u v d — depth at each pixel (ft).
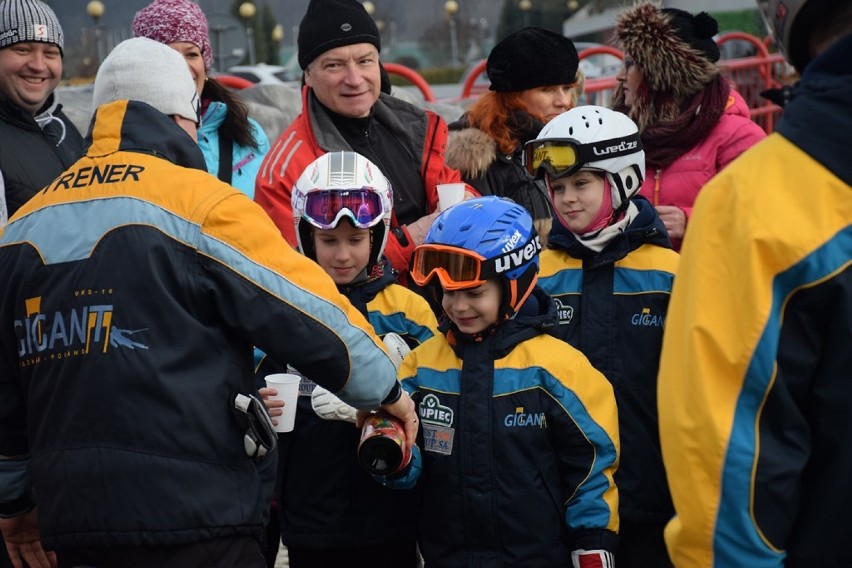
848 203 6.82
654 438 12.19
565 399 11.33
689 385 7.11
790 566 7.11
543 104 16.31
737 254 6.95
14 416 9.96
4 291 9.56
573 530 11.33
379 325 13.02
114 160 9.61
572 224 12.43
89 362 9.02
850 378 6.80
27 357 9.41
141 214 9.20
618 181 12.37
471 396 11.53
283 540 12.82
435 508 11.68
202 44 16.74
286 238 14.83
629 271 12.41
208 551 9.06
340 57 15.01
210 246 9.11
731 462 6.93
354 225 12.48
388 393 10.12
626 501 12.14
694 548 7.18
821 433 6.93
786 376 6.89
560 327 12.63
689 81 15.44
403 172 15.61
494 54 16.40
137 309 9.02
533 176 12.72
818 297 6.79
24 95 14.85
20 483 10.38
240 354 9.42
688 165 15.70
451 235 11.48
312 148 15.16
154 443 8.90
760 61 40.98
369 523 12.42
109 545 8.93
